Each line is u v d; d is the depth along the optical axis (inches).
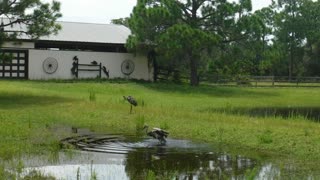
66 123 745.6
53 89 1366.9
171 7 1683.1
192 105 1109.1
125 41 1774.1
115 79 1711.4
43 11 1141.7
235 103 1237.7
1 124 689.6
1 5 1101.1
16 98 1089.4
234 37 1752.0
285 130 673.0
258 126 709.3
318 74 3078.2
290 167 473.7
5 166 445.1
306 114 1002.7
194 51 1654.8
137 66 1792.6
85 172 433.4
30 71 1664.6
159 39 1615.4
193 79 1734.7
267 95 1539.1
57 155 500.4
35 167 445.7
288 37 3088.1
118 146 563.8
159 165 470.3
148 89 1513.3
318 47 3046.3
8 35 1179.9
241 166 474.6
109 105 951.6
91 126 722.8
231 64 1836.9
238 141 606.5
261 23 1734.7
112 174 429.4
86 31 1813.5
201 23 1766.7
